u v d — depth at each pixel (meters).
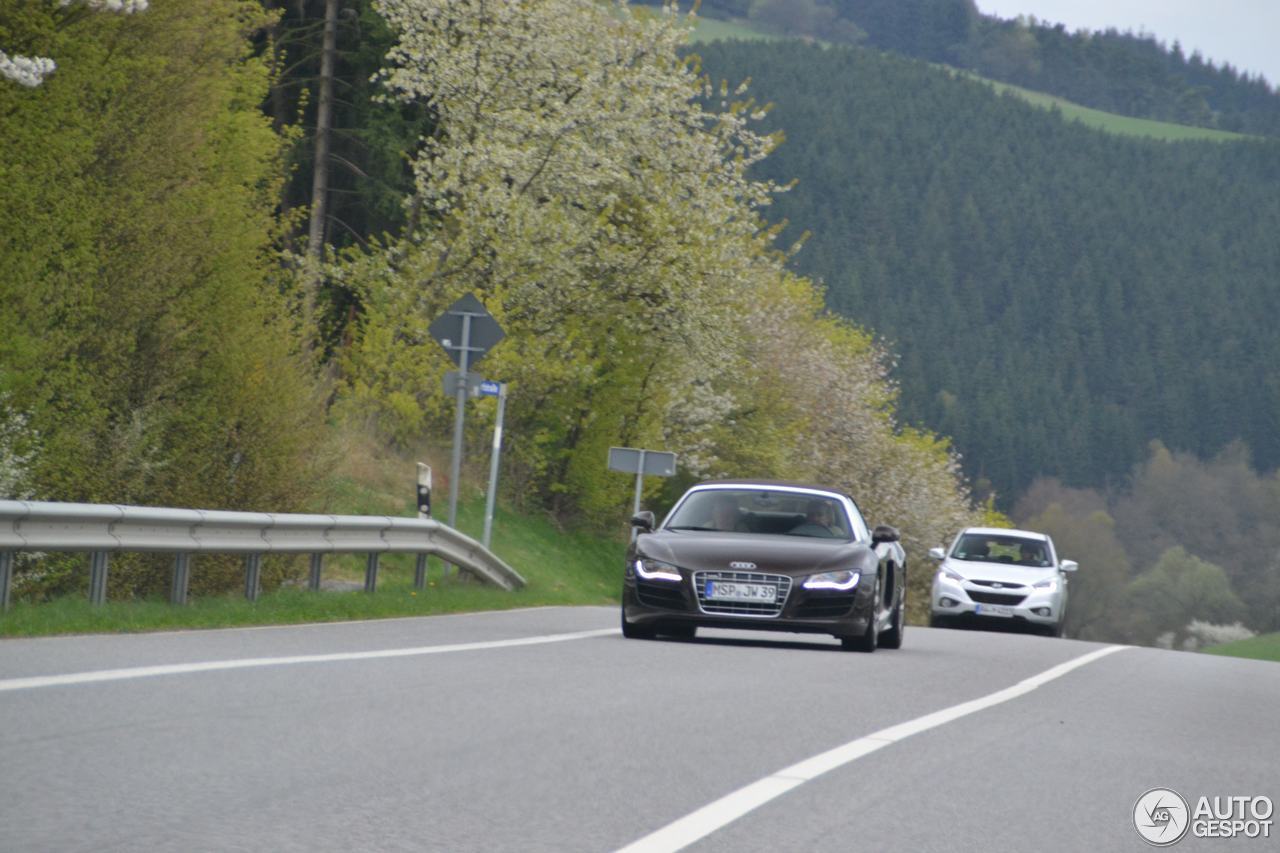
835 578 40.56
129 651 29.36
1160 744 25.39
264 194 62.16
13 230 47.88
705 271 91.00
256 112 63.59
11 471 43.59
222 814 15.39
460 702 24.67
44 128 49.19
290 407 53.50
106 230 51.00
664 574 40.59
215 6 55.69
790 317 124.44
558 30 87.31
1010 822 17.47
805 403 127.81
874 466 135.50
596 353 94.06
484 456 90.81
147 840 14.07
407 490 79.56
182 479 50.25
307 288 65.31
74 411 48.16
